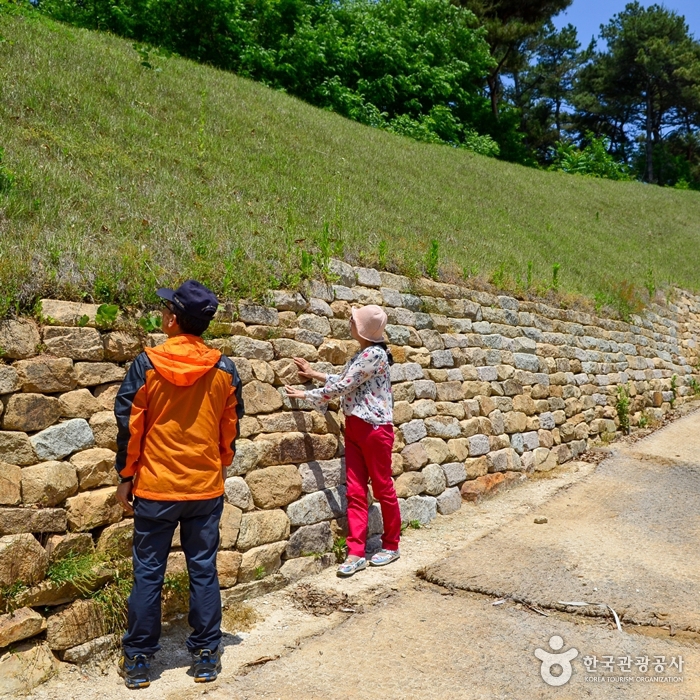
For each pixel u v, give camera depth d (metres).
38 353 3.65
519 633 3.80
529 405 7.64
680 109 50.75
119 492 3.35
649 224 20.17
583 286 11.07
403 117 24.33
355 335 4.83
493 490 6.64
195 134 9.70
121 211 5.83
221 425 3.49
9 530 3.27
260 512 4.38
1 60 9.05
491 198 15.52
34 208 5.24
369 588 4.41
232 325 4.75
